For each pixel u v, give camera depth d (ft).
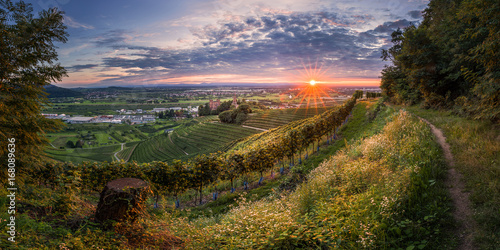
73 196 15.62
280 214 15.84
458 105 53.57
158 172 29.91
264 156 36.40
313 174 29.40
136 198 14.25
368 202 15.81
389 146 28.27
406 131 33.96
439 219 14.23
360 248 11.90
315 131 49.98
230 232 14.93
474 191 15.97
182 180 30.66
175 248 13.60
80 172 25.43
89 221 13.34
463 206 15.05
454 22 54.60
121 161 28.58
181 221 17.26
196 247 13.48
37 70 13.48
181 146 284.82
